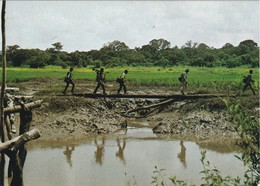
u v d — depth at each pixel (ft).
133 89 105.70
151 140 56.34
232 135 58.80
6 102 34.14
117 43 343.26
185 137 58.59
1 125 24.71
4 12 23.62
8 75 146.41
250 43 311.06
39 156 46.26
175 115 72.59
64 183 35.99
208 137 58.39
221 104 65.10
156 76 146.00
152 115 71.72
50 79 135.33
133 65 253.03
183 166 42.06
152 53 315.37
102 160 44.73
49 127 59.52
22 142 23.45
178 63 260.01
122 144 53.42
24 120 29.86
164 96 67.26
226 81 109.19
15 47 238.68
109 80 131.54
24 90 99.45
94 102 70.23
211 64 244.22
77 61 239.71
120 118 68.28
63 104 65.62
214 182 18.51
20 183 26.86
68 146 51.78
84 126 61.36
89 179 37.29
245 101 61.93
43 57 238.27
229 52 295.89
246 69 216.95
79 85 114.42
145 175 38.68
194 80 119.85
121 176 38.29
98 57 266.77
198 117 63.41
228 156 46.44
